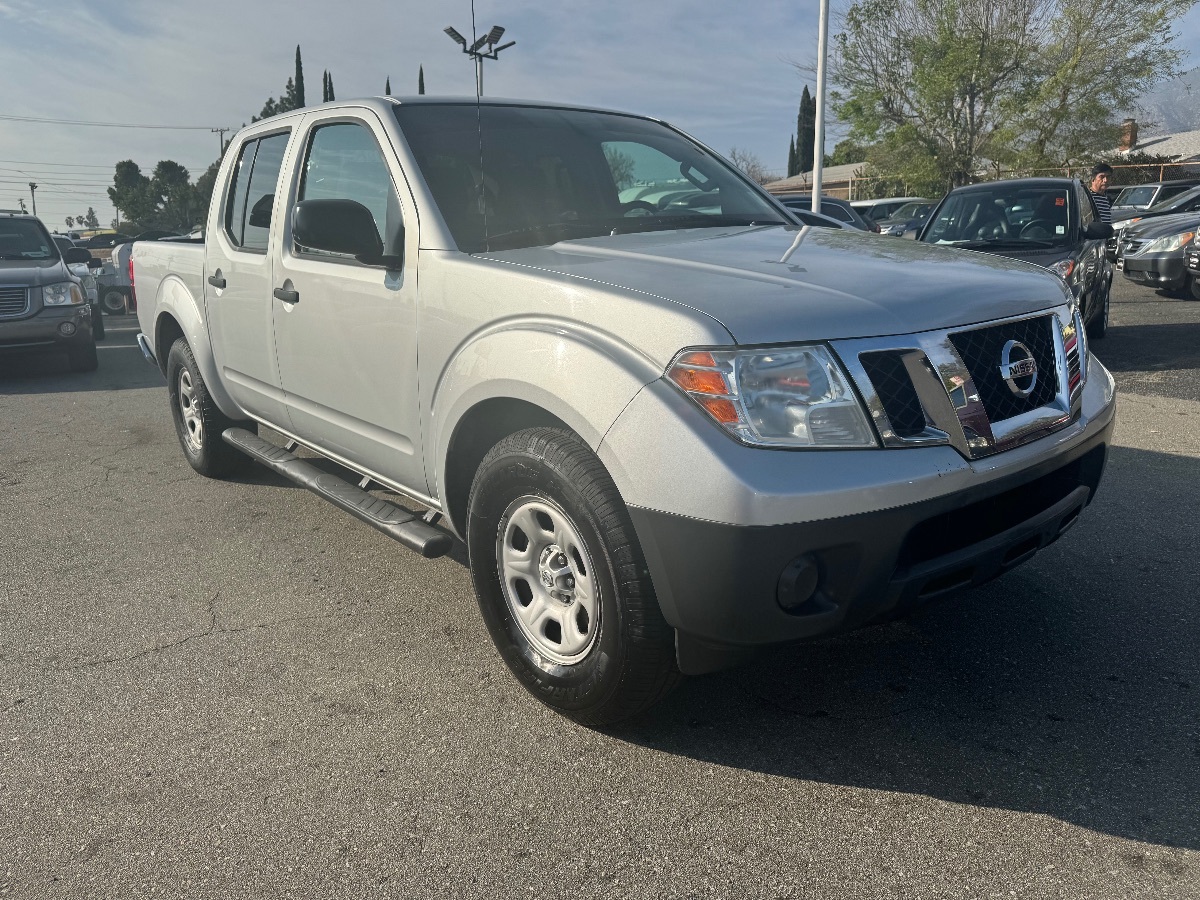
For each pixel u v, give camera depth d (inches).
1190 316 429.4
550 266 108.7
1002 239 335.9
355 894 83.6
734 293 95.3
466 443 118.0
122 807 96.8
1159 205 743.7
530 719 111.3
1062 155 1230.3
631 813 93.5
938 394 92.8
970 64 1136.8
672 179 151.3
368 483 148.4
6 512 196.7
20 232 418.9
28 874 87.4
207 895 84.0
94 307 530.6
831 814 92.1
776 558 85.8
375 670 124.6
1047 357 106.5
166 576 158.7
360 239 123.7
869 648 125.1
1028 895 80.3
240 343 170.7
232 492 204.2
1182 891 80.0
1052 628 128.1
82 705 117.4
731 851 87.4
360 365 134.1
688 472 87.1
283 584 154.0
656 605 94.9
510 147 137.7
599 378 94.0
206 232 182.9
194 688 121.0
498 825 92.3
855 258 112.0
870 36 1199.6
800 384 88.6
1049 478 105.1
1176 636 124.6
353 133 140.7
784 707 111.9
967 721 107.2
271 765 103.4
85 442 261.1
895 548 89.5
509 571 112.2
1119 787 94.2
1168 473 194.4
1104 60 1170.6
